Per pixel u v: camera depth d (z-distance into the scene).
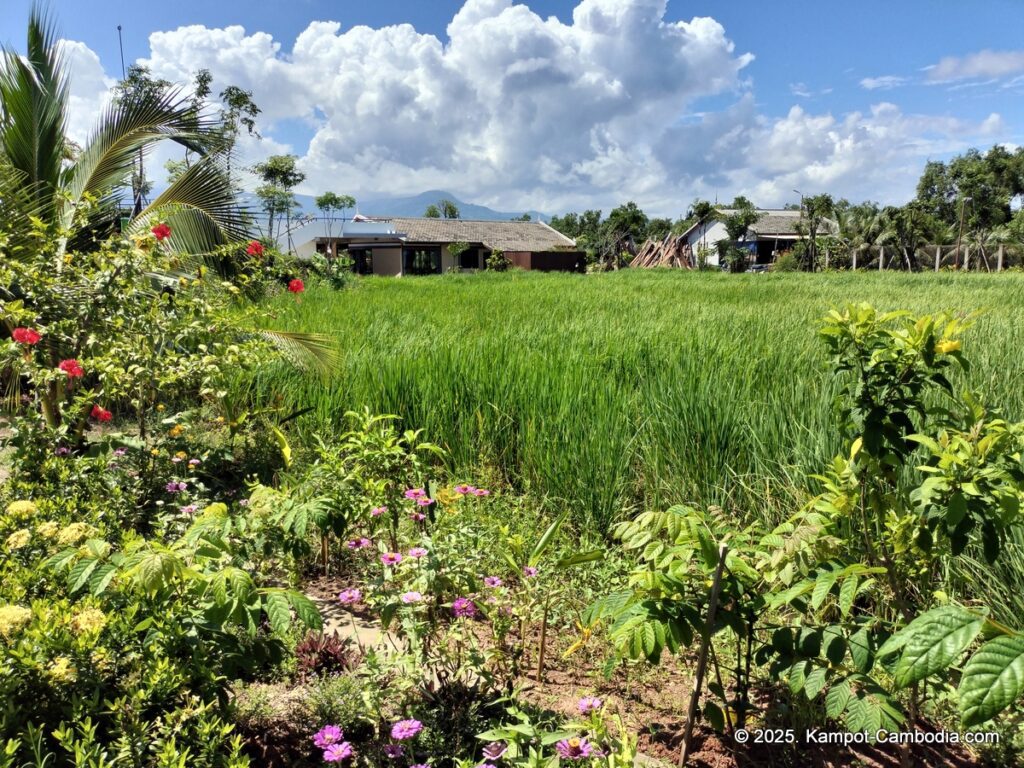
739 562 2.30
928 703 2.74
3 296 5.84
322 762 2.48
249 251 7.32
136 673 2.33
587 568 3.97
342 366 7.27
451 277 36.19
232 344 6.21
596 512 4.68
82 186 7.94
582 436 5.29
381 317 12.18
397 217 58.47
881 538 2.79
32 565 2.98
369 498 3.76
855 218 50.81
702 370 6.58
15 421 4.66
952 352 2.64
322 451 4.23
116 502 4.18
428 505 3.93
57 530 2.97
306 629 3.22
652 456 5.20
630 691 3.03
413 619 2.76
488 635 3.40
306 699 2.76
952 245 52.56
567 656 3.06
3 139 7.72
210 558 2.56
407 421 6.44
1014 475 2.33
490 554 3.87
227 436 6.16
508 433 6.07
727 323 10.89
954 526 2.38
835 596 3.29
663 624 2.21
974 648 2.54
